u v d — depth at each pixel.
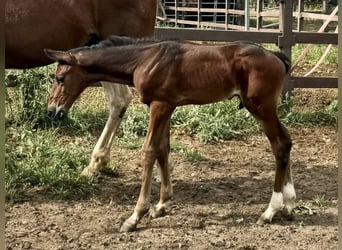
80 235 4.13
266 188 5.19
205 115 6.89
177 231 4.22
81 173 5.23
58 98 4.41
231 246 3.95
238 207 4.72
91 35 5.14
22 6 4.89
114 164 5.65
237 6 16.28
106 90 5.31
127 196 4.94
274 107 4.18
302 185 5.27
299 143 6.56
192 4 16.34
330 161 5.98
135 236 4.12
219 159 6.00
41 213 4.52
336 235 4.16
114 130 5.36
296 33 7.54
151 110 4.19
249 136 6.78
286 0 7.42
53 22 4.96
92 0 5.01
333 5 15.66
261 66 4.06
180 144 6.33
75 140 6.41
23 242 3.98
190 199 4.89
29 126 6.55
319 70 10.09
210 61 4.12
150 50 4.17
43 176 5.01
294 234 4.18
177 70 4.11
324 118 7.29
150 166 4.19
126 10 5.10
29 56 5.06
